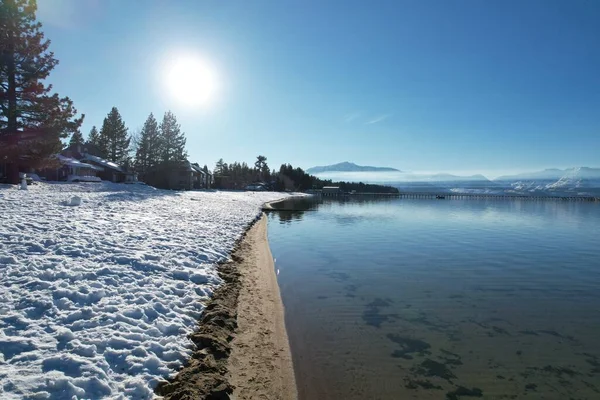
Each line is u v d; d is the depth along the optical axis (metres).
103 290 6.38
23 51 24.56
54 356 4.23
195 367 4.91
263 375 5.41
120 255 8.56
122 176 55.09
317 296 9.78
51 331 4.82
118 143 64.50
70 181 36.97
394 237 21.86
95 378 4.02
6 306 5.21
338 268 13.25
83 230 10.30
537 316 8.74
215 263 10.40
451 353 6.67
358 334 7.36
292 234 22.03
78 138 63.97
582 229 28.83
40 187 25.31
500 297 10.23
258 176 105.88
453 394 5.34
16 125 24.50
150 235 11.52
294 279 11.44
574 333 7.74
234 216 23.20
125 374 4.34
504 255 16.89
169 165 60.06
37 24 25.61
